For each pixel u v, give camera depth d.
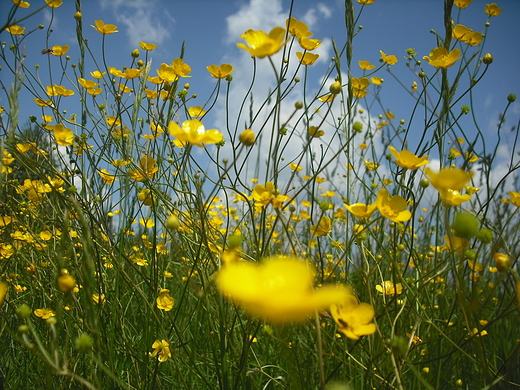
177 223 0.26
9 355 0.37
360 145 0.59
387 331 0.38
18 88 0.28
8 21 0.28
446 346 0.38
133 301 0.44
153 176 0.34
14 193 0.45
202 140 0.26
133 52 0.41
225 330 0.31
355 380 0.33
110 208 0.41
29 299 0.42
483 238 0.26
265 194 0.29
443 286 0.44
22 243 0.41
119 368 0.36
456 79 0.34
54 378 0.33
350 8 0.37
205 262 0.34
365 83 0.40
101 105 0.43
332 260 0.42
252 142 0.28
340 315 0.23
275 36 0.26
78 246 0.38
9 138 0.28
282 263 0.15
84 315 0.31
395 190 0.40
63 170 0.40
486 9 0.42
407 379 0.34
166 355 0.33
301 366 0.35
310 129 0.32
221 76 0.37
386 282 0.35
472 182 0.41
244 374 0.28
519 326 0.45
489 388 0.26
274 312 0.15
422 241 0.58
